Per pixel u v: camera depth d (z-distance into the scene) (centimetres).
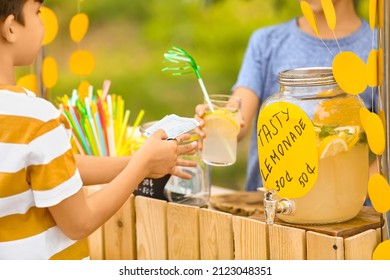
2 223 198
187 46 880
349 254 194
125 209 248
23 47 202
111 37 960
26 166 194
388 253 194
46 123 194
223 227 218
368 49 312
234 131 256
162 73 886
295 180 203
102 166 240
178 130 228
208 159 254
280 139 205
